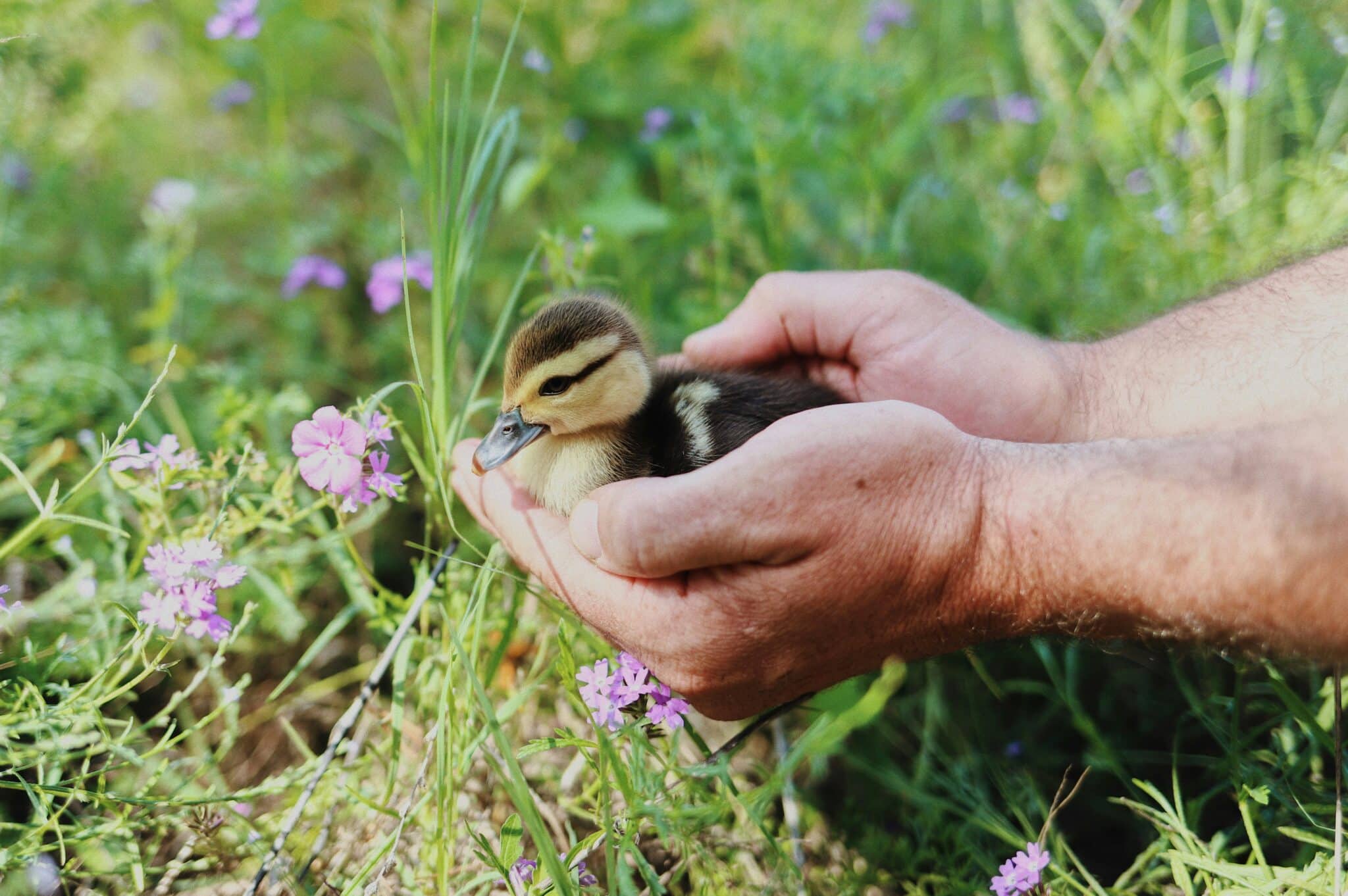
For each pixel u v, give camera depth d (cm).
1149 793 67
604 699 61
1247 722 72
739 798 58
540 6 104
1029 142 103
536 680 68
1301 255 76
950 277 93
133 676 71
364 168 103
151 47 112
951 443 60
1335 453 56
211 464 74
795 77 98
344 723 65
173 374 82
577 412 69
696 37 113
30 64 84
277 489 67
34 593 73
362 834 65
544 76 99
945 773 73
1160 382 73
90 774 61
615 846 60
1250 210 88
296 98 106
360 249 94
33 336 76
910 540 59
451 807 62
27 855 60
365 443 63
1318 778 66
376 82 114
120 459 64
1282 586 56
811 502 58
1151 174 92
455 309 70
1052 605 60
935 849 68
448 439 69
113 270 89
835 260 93
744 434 68
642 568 59
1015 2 110
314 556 77
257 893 64
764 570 59
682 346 83
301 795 63
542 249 90
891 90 104
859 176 94
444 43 100
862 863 68
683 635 61
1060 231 93
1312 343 71
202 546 62
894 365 75
